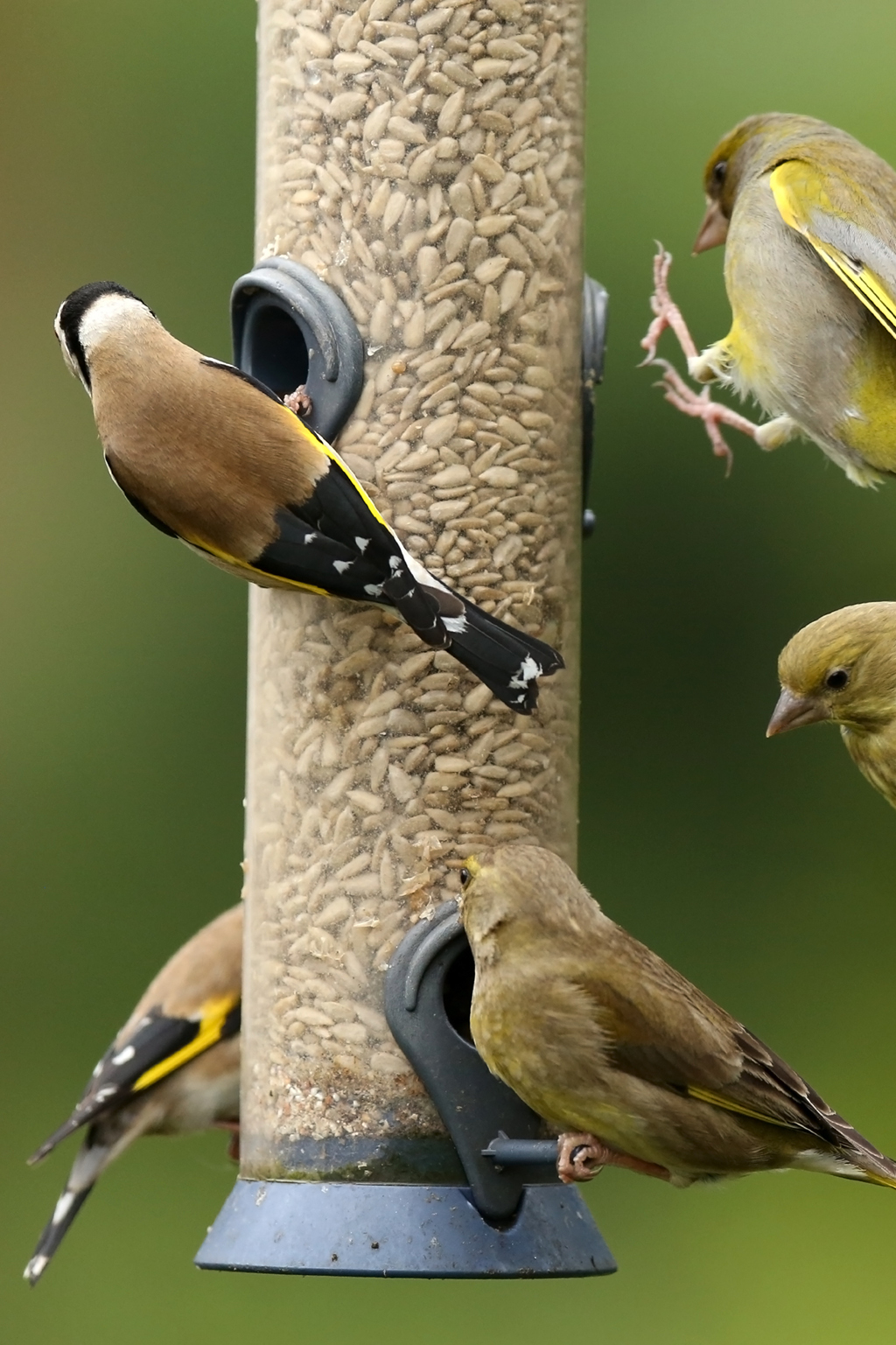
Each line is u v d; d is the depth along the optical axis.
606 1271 10.68
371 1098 10.96
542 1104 10.13
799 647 12.29
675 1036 9.94
